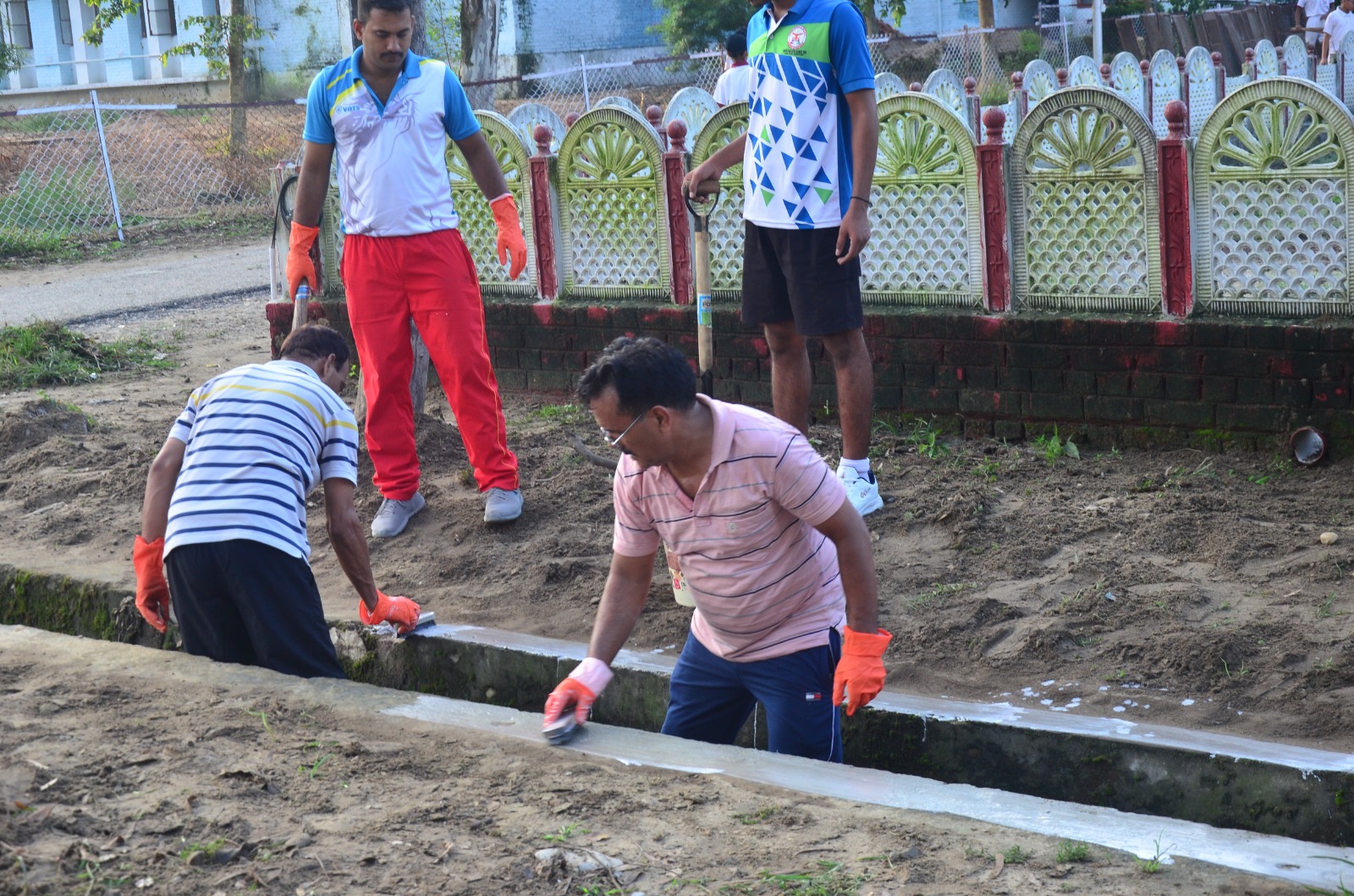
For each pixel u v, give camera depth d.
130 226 19.20
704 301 5.07
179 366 10.09
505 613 4.83
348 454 4.23
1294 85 5.61
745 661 3.42
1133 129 6.02
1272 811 3.25
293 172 8.91
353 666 4.75
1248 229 5.86
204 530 3.96
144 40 33.34
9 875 2.45
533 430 7.15
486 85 17.62
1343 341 5.59
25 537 5.80
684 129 7.30
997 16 30.30
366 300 5.45
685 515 3.19
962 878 2.42
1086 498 5.45
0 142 21.19
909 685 4.00
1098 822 2.65
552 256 7.85
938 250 6.67
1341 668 3.70
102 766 2.95
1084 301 6.32
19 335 10.03
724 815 2.72
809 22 4.84
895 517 5.32
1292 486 5.44
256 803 2.79
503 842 2.60
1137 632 4.10
